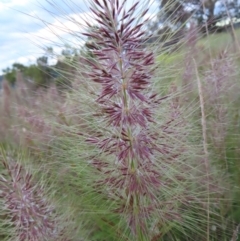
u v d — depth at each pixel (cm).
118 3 15
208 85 24
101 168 19
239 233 21
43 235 18
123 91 16
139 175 17
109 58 16
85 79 18
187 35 20
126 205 18
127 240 20
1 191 18
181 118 19
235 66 26
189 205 20
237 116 25
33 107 32
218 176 22
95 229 22
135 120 16
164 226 19
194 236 21
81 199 21
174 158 19
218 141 23
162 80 20
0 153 20
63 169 22
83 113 20
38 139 26
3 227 21
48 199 20
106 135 18
